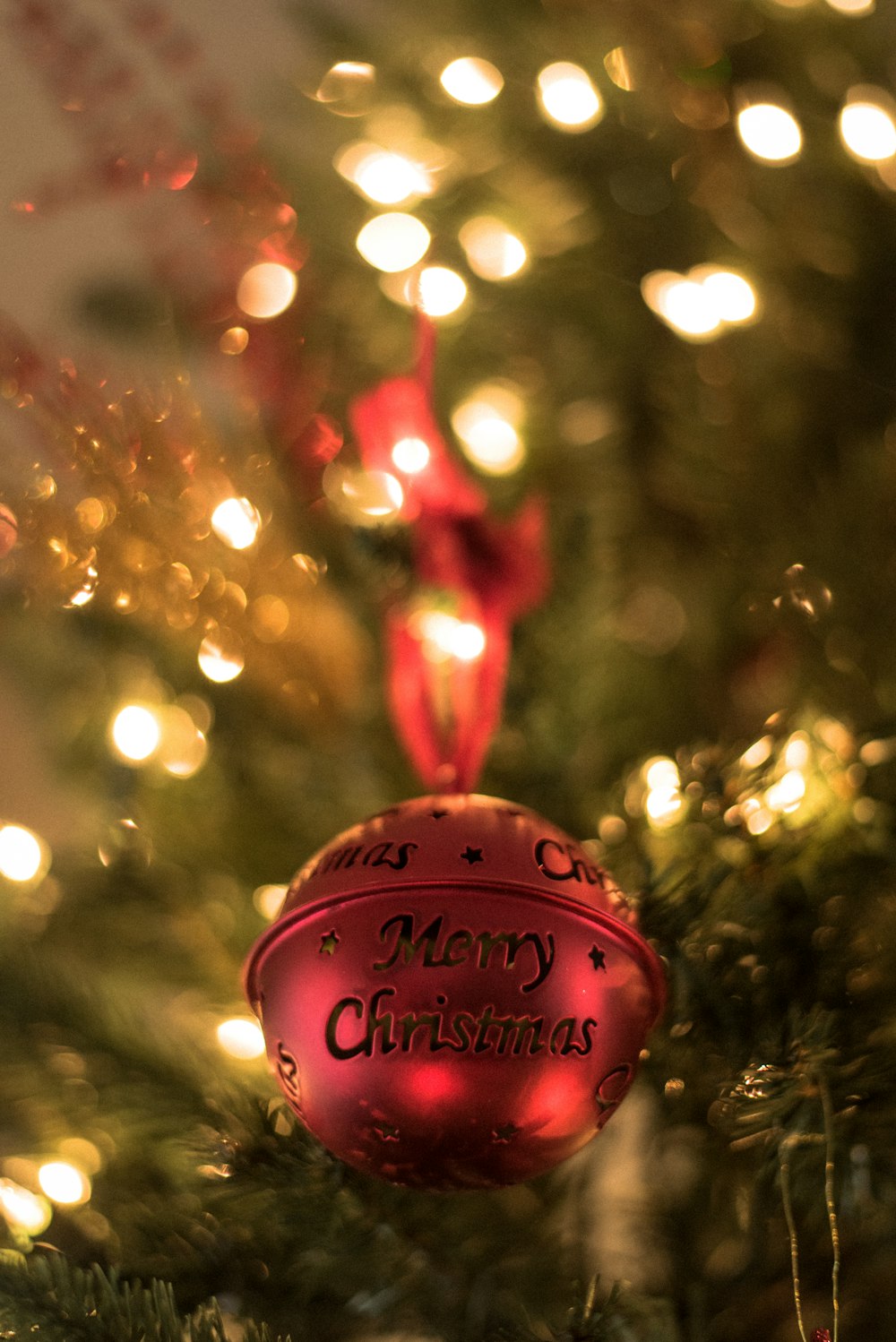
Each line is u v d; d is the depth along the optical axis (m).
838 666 0.52
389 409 0.51
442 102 0.61
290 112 0.69
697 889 0.47
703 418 0.57
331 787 0.56
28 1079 0.53
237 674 0.55
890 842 0.48
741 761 0.49
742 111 0.55
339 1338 0.51
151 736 0.57
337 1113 0.43
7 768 0.78
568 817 0.53
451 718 0.49
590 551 0.54
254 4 0.72
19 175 0.70
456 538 0.50
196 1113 0.50
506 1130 0.42
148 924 0.57
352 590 0.56
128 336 0.62
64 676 0.65
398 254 0.59
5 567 0.53
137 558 0.51
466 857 0.43
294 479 0.57
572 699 0.53
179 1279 0.49
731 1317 0.49
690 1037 0.47
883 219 0.57
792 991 0.47
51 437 0.51
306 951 0.43
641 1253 0.54
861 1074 0.45
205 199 0.56
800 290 0.57
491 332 0.60
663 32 0.56
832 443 0.56
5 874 0.57
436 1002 0.42
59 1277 0.46
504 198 0.60
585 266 0.59
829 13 0.58
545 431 0.59
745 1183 0.49
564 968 0.42
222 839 0.56
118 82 0.54
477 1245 0.50
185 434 0.52
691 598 0.58
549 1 0.58
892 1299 0.50
